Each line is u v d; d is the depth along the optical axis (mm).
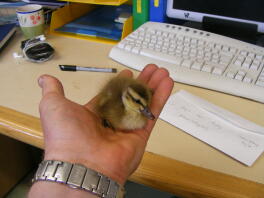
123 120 374
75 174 295
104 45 634
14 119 414
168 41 569
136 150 341
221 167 342
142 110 376
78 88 487
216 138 379
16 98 464
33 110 435
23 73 534
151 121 387
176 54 536
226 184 315
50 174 296
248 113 427
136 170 340
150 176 333
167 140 382
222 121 407
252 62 500
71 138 310
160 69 436
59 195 291
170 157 355
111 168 309
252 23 576
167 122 410
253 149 364
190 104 438
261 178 327
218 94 469
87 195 294
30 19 643
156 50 552
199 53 531
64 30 693
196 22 695
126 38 595
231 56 519
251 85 458
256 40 597
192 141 380
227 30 611
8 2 760
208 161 350
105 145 324
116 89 412
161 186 330
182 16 648
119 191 306
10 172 793
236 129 394
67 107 320
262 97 442
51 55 581
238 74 479
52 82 344
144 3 646
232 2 578
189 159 353
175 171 333
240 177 327
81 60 575
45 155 318
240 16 584
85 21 740
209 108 430
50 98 323
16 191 808
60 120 311
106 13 785
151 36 590
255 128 395
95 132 334
